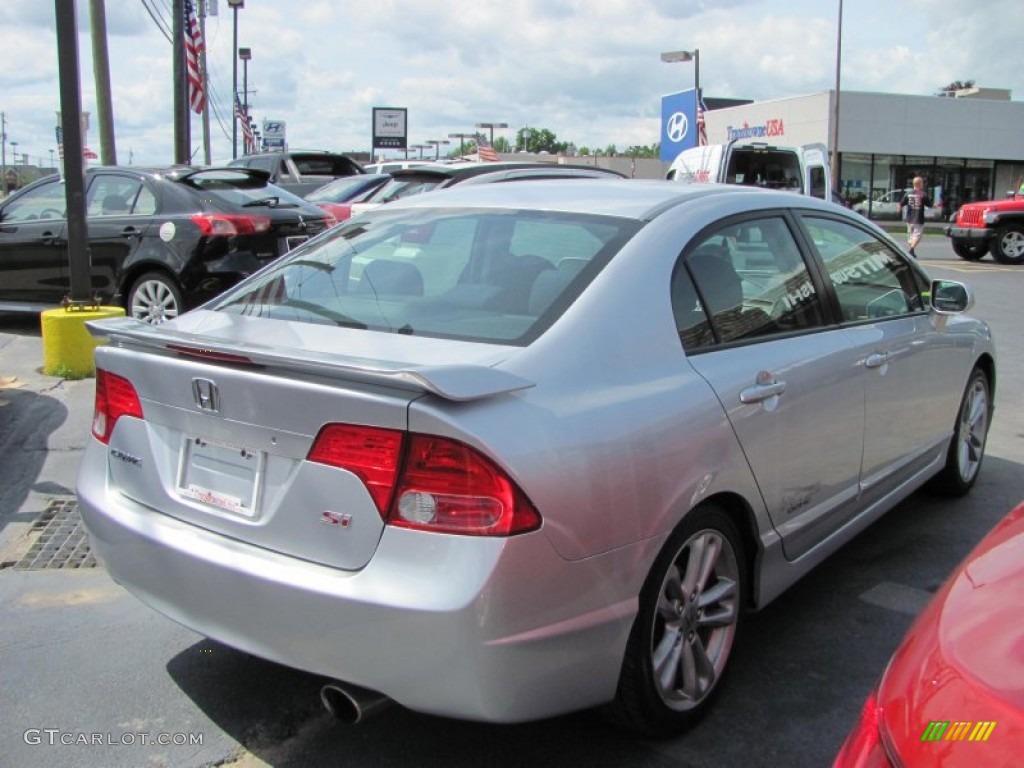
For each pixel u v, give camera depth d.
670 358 2.87
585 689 2.51
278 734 2.95
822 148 18.61
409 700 2.32
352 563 2.37
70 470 5.36
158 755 2.84
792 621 3.73
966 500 5.18
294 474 2.47
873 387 3.86
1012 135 40.81
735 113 44.84
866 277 4.14
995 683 1.51
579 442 2.44
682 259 3.09
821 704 3.12
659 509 2.64
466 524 2.27
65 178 7.51
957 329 4.82
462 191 3.87
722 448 2.89
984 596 1.77
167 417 2.80
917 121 39.75
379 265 3.35
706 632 3.07
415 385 2.24
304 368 2.42
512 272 3.03
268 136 48.09
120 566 2.91
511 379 2.40
